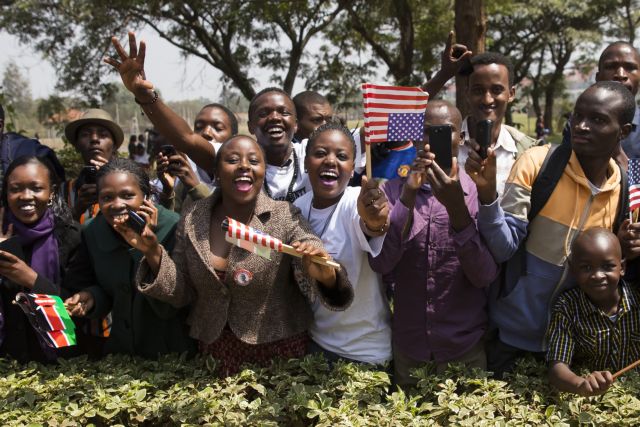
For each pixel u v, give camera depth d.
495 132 4.46
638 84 4.52
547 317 3.54
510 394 3.33
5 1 16.95
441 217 3.52
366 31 17.48
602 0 22.09
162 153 4.39
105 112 5.31
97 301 3.80
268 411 3.20
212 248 3.54
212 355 3.67
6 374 3.82
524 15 22.64
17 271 3.64
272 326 3.54
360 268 3.56
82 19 15.38
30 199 3.80
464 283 3.55
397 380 3.71
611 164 3.49
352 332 3.64
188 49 17.42
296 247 3.14
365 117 3.28
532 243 3.50
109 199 3.66
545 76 32.81
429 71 19.84
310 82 18.50
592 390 3.12
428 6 17.48
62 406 3.40
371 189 3.17
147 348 3.90
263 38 16.97
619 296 3.41
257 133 4.53
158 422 3.34
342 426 3.06
